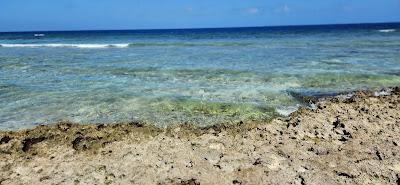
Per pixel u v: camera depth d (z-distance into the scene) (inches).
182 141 368.2
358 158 329.4
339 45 1592.0
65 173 300.8
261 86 653.9
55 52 1401.3
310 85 666.2
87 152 339.3
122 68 885.8
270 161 322.7
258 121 441.4
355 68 852.0
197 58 1114.1
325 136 383.6
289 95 587.2
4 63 1008.9
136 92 601.6
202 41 2202.3
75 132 391.9
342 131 398.3
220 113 484.1
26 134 388.8
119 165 314.5
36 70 864.9
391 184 286.0
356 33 3075.8
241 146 355.6
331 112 472.4
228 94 590.6
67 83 688.4
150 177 295.4
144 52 1376.7
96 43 2198.6
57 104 529.0
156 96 570.3
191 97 565.0
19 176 296.7
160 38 2920.8
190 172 303.3
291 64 932.6
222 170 307.0
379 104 507.8
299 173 301.9
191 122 446.0
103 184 285.0
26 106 518.9
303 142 366.3
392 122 425.4
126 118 463.2
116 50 1497.3
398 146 354.3
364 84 673.6
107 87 647.8
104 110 498.6
